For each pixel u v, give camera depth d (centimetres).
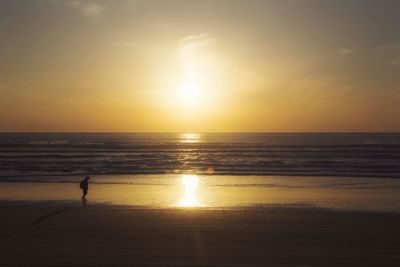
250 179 2955
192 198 2050
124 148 7362
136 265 972
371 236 1252
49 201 1948
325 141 10838
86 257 1030
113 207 1739
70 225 1374
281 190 2373
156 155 5572
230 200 2000
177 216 1520
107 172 3409
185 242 1170
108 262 992
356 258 1031
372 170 3550
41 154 5709
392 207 1823
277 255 1052
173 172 3431
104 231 1293
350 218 1516
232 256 1042
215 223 1408
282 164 4122
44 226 1362
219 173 3356
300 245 1147
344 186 2569
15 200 1981
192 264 980
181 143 9806
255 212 1619
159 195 2158
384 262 1002
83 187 2009
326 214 1591
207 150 6694
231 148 7231
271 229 1332
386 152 5750
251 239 1209
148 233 1268
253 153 5853
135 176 3148
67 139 13638
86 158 5003
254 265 977
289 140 12019
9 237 1223
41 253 1062
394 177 3070
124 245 1137
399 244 1161
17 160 4666
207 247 1121
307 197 2116
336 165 3975
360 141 10725
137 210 1647
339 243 1171
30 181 2803
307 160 4638
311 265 979
